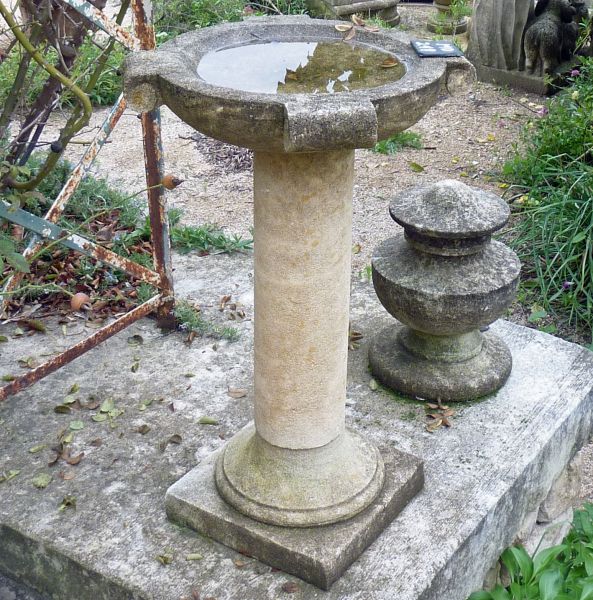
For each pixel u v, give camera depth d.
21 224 3.30
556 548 3.02
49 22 3.16
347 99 2.04
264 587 2.52
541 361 3.59
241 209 5.69
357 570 2.56
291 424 2.59
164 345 3.70
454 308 3.15
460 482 2.94
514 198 5.75
